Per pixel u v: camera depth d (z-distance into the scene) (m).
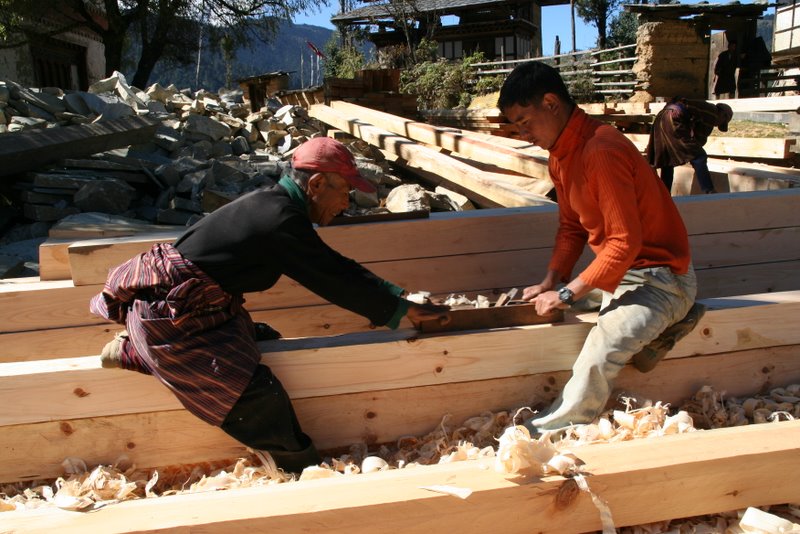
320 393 2.92
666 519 2.47
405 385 2.98
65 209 7.16
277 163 8.84
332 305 3.93
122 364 2.67
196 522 2.14
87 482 2.62
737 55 14.95
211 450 2.89
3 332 3.65
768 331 3.24
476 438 2.99
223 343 2.64
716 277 4.38
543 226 4.15
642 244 2.82
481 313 3.05
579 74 18.12
